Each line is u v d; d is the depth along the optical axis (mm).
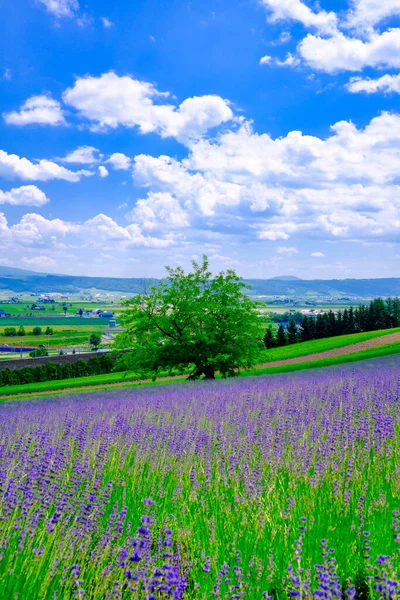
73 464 7051
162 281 36719
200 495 5879
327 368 31297
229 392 15906
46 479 5477
